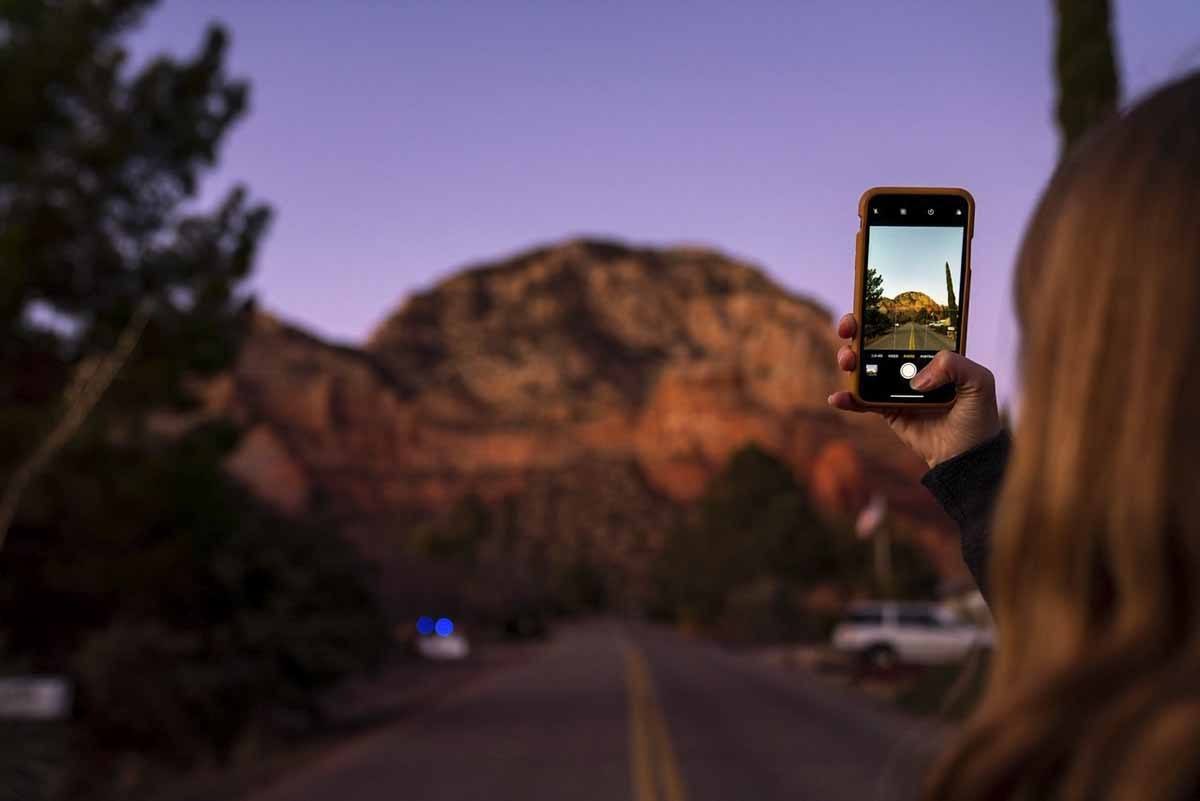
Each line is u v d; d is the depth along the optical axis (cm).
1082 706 74
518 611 8338
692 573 10488
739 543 8975
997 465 143
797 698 2967
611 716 2497
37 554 1577
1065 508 80
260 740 1873
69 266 1644
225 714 1842
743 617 7075
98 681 1528
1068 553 80
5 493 1380
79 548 1600
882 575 5428
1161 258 80
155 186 1714
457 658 5341
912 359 159
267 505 2192
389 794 1464
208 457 1623
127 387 1554
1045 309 87
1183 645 74
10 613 1619
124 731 1617
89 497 1477
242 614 1881
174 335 1634
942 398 150
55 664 1602
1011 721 75
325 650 2006
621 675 4069
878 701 2839
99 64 1639
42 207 1597
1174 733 67
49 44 1570
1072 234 85
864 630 3578
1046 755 73
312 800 1426
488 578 8725
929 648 3550
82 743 1547
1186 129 83
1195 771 66
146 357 1619
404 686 3703
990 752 75
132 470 1526
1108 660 74
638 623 17050
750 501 9731
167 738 1661
